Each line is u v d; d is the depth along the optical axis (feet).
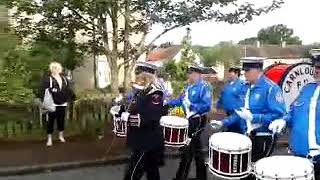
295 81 34.40
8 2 43.45
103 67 73.00
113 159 30.42
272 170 14.93
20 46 43.34
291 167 14.98
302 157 16.30
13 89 38.04
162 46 52.54
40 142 35.37
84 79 71.97
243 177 17.69
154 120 20.59
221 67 130.72
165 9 47.96
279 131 17.44
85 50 50.83
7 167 27.99
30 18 48.16
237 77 24.95
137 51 51.21
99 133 38.34
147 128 20.72
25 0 44.47
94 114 39.37
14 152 31.99
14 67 39.27
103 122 39.22
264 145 19.20
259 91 19.12
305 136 16.42
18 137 36.35
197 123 24.95
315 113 16.25
